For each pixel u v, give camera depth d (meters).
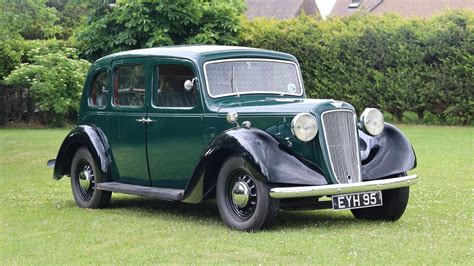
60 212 7.71
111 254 5.59
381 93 19.67
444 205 7.84
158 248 5.78
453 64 18.69
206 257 5.44
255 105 6.89
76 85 20.81
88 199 8.15
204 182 6.82
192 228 6.64
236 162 6.46
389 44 19.36
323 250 5.59
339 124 6.61
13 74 20.50
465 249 5.61
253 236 6.19
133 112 7.72
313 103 6.63
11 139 16.73
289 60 7.80
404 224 6.82
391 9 41.12
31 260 5.46
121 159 7.89
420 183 9.48
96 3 19.30
